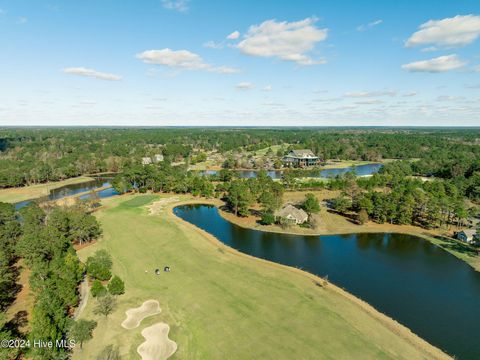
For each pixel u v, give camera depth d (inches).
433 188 4864.7
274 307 1990.7
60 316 1680.6
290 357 1556.3
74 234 3021.7
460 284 2432.3
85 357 1547.7
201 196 5206.7
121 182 5442.9
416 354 1625.2
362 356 1576.0
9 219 3294.8
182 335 1718.8
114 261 2659.9
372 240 3353.8
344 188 4970.5
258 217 4062.5
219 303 2026.3
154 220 3860.7
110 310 1936.5
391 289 2337.6
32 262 2341.3
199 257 2768.2
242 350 1605.6
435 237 3437.5
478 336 1815.9
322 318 1884.8
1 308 1964.8
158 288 2215.8
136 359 1541.6
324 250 3073.3
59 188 6043.3
